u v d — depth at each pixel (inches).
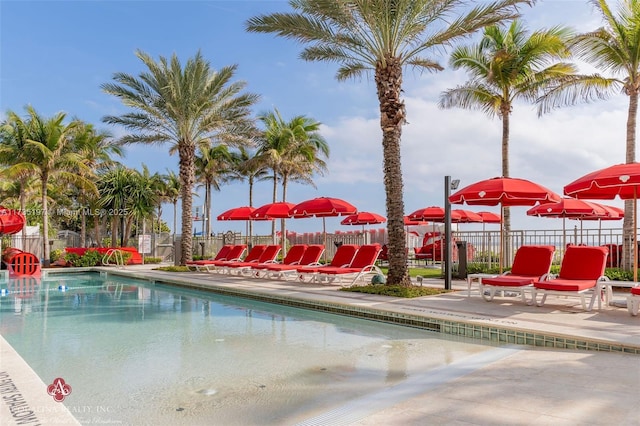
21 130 841.5
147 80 733.3
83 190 1034.7
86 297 481.7
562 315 290.0
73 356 226.8
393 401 151.9
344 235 983.6
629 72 547.2
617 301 343.0
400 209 432.8
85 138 920.9
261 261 629.9
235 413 148.2
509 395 151.5
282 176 1270.9
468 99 740.0
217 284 513.0
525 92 713.0
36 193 1279.5
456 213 788.0
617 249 528.1
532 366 190.1
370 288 423.8
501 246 414.3
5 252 831.1
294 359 218.4
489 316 287.6
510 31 691.4
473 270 564.7
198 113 745.6
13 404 139.9
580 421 127.3
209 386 177.5
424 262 895.1
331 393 166.6
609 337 222.7
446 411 137.4
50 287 585.6
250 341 259.8
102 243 1304.1
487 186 379.6
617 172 299.4
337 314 354.9
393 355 224.4
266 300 426.3
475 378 173.8
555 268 507.2
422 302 353.1
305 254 572.1
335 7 418.3
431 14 428.8
